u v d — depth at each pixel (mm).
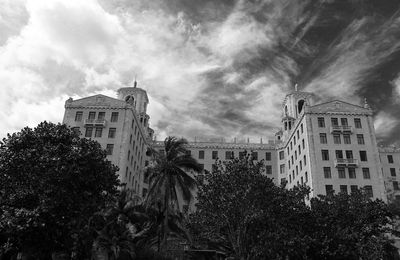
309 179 61781
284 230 30453
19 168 26453
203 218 31656
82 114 65000
